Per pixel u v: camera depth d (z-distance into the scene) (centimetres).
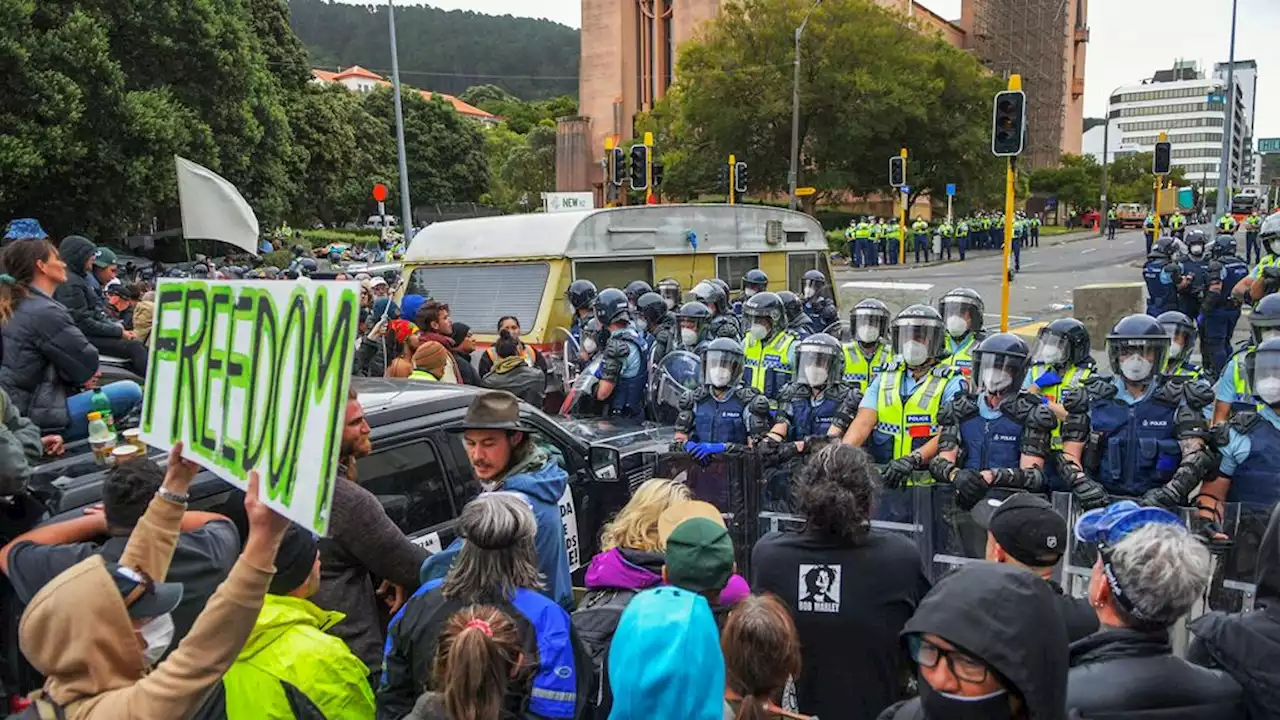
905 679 352
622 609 354
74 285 690
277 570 277
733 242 1322
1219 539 489
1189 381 557
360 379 547
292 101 4166
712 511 363
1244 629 264
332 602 351
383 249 3506
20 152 1872
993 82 4741
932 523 523
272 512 208
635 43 7131
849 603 342
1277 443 514
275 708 260
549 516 398
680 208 1227
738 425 644
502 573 304
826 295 1338
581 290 996
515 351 917
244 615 204
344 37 16762
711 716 249
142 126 2106
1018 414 524
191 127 2298
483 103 13750
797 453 605
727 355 642
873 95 4319
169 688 198
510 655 259
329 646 275
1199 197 7825
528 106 11169
